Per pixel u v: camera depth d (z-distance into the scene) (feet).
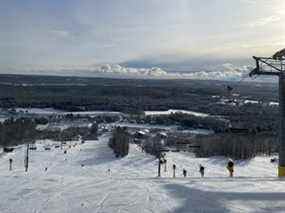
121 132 526.16
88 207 39.99
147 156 393.50
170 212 37.65
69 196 45.37
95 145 517.14
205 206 39.78
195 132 569.64
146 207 39.73
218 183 55.21
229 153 351.87
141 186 52.54
